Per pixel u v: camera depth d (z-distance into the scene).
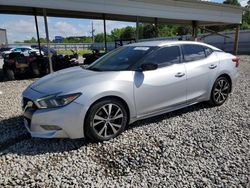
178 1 12.86
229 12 16.14
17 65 10.12
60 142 3.61
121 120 3.73
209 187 2.54
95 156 3.21
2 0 8.03
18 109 5.33
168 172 2.82
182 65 4.42
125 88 3.67
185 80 4.39
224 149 3.31
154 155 3.20
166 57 4.28
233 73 5.31
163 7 12.33
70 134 3.33
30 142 3.66
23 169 2.95
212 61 4.92
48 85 3.62
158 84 4.02
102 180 2.71
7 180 2.73
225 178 2.68
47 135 3.33
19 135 3.94
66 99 3.27
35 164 3.06
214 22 16.61
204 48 4.96
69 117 3.27
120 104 3.67
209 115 4.64
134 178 2.73
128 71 3.82
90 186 2.61
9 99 6.32
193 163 2.99
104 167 2.96
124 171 2.87
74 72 4.11
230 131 3.89
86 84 3.45
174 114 4.71
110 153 3.28
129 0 10.95
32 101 3.39
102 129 3.55
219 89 5.12
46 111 3.27
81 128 3.37
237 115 4.62
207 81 4.80
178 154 3.21
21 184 2.66
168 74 4.16
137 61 3.97
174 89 4.25
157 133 3.86
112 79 3.62
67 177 2.77
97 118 3.49
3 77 10.91
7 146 3.56
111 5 10.45
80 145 3.51
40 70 10.90
